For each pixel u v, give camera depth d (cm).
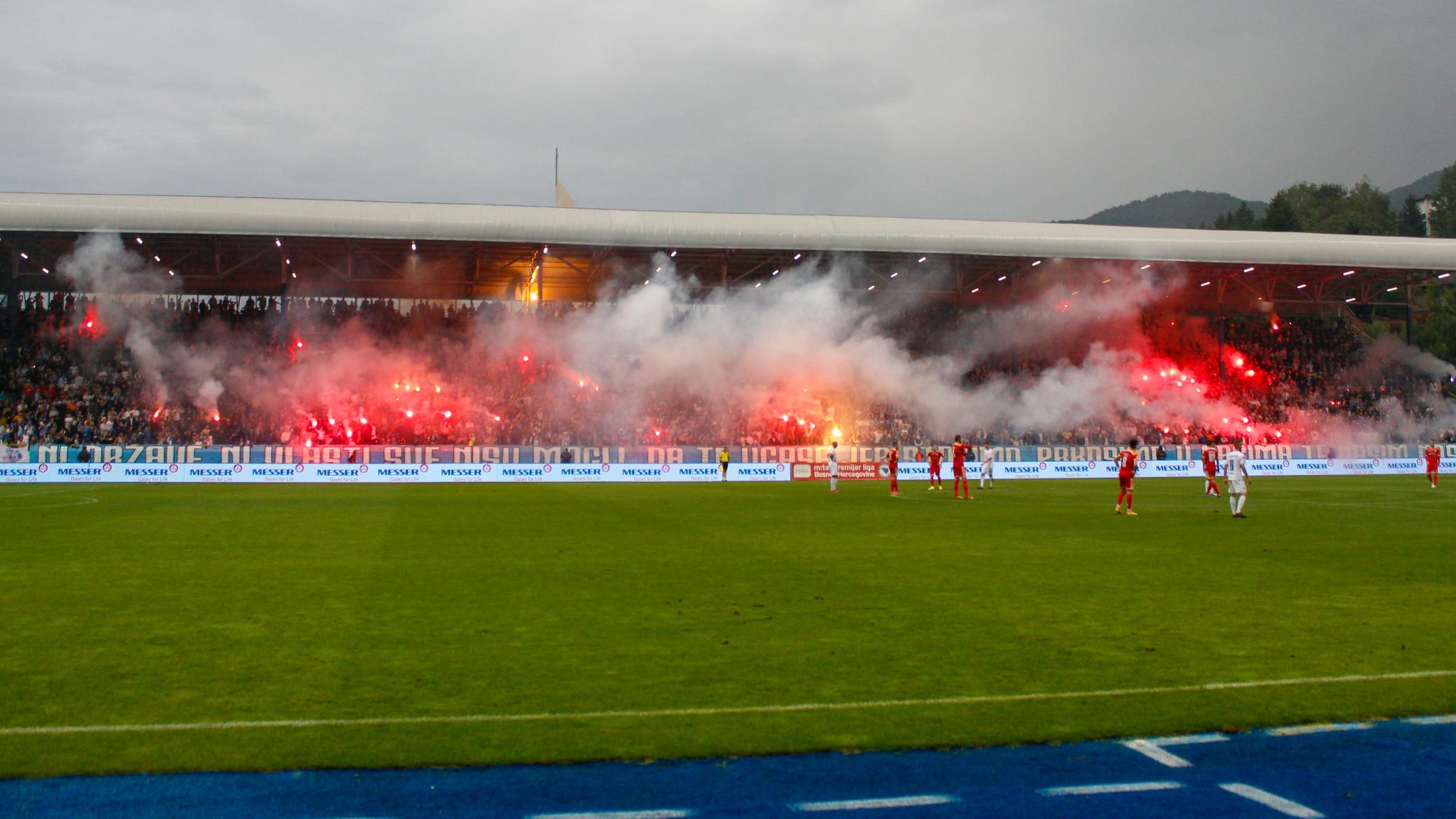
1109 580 1345
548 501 2981
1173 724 704
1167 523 2212
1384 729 700
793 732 687
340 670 839
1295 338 6025
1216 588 1278
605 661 874
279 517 2320
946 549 1716
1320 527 2117
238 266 4600
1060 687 794
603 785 596
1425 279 5816
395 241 4591
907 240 4769
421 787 591
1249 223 11631
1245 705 748
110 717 709
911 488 3794
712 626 1027
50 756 633
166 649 916
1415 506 2725
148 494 3209
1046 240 4897
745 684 801
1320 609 1125
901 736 679
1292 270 5497
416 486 3925
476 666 855
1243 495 2381
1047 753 651
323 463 4150
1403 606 1144
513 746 655
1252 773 619
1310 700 759
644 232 4597
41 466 3975
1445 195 13275
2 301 5016
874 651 916
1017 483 4272
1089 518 2375
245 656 889
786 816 555
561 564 1503
